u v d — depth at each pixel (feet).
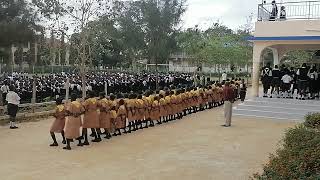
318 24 60.18
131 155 33.53
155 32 142.82
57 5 68.74
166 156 33.37
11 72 130.00
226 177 27.30
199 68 148.15
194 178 26.91
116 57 192.95
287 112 58.39
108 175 27.20
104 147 36.68
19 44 59.47
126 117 44.65
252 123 54.03
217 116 61.26
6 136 41.16
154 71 164.96
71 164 30.12
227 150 36.17
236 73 169.07
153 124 50.29
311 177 15.69
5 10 55.06
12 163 30.14
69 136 35.32
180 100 57.11
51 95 69.92
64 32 71.82
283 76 64.64
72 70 157.38
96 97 40.60
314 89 62.80
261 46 65.41
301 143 22.82
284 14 63.05
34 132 43.88
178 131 46.44
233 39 144.87
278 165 17.54
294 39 61.62
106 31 88.02
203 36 154.71
